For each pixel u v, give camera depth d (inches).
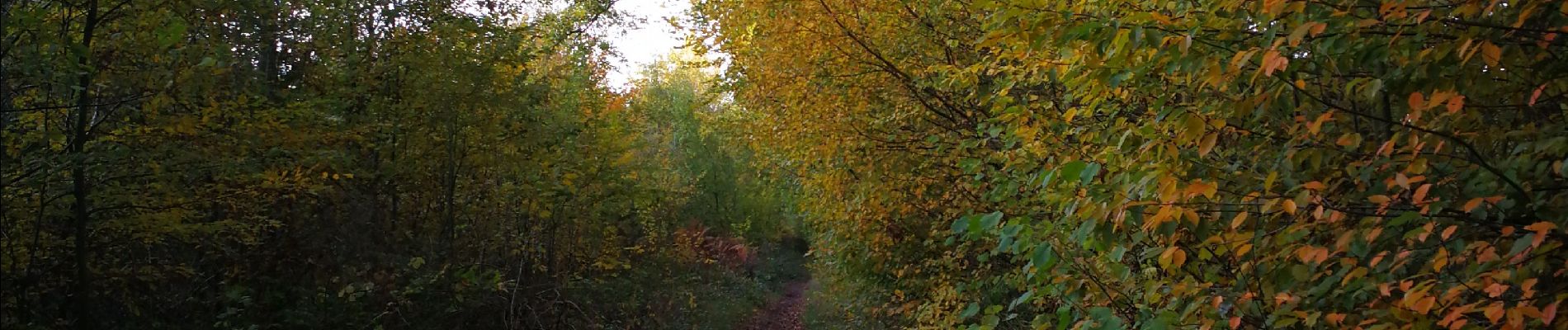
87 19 252.8
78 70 228.5
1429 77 115.2
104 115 265.9
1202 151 124.6
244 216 338.3
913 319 411.5
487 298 450.3
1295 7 117.2
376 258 419.2
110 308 311.1
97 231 287.6
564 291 500.1
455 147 458.6
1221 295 136.1
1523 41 115.3
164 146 270.7
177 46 281.1
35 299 276.5
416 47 441.4
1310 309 129.0
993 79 319.0
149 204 284.7
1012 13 159.6
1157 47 127.0
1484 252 100.5
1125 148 157.8
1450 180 120.0
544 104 522.0
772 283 1131.9
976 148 319.9
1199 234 122.6
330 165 351.3
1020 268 255.8
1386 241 124.3
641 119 742.5
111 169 259.9
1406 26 120.5
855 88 376.8
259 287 378.6
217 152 303.0
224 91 315.9
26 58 212.4
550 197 507.5
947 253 345.4
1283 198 122.3
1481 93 123.6
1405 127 120.6
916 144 379.2
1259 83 139.9
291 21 416.2
